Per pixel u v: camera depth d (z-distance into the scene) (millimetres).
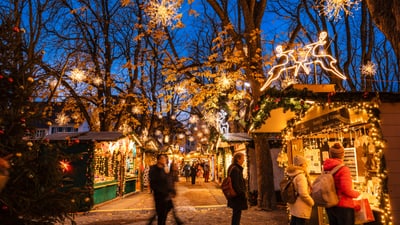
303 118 7422
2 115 4984
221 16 11625
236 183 6555
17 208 4949
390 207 5020
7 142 4883
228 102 14898
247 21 11414
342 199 4914
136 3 20047
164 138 32031
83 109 18734
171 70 13719
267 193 11102
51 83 11367
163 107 23891
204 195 16562
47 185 5262
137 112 21578
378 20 5824
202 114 22016
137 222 9258
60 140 12023
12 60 5465
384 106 5359
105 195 14000
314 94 5812
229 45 16172
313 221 7070
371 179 5953
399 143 5242
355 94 5453
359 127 6262
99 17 19469
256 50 11344
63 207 5289
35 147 5320
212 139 21375
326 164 5188
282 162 8602
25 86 5426
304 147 8227
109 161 15469
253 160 13445
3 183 4254
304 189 5445
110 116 19484
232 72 13750
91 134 13766
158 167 7406
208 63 12727
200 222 9047
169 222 9062
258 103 6562
